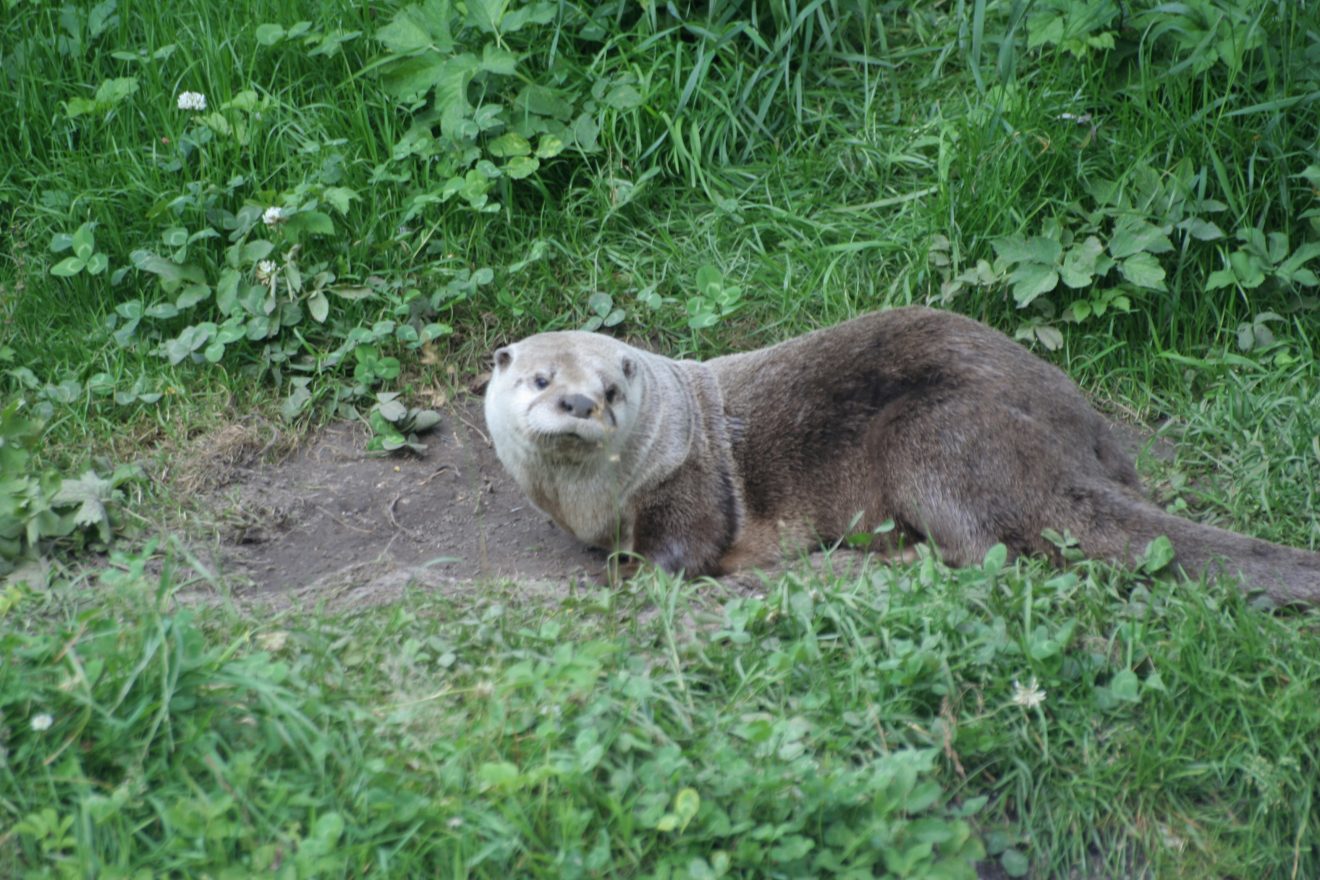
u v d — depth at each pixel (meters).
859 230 16.17
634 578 12.02
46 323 15.09
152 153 15.95
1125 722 10.23
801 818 8.69
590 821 8.69
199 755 8.77
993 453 12.11
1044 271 15.02
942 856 8.97
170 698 8.91
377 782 8.79
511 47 16.88
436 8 16.31
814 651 10.22
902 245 15.84
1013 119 15.87
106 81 16.17
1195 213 15.33
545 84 16.72
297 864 8.14
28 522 12.23
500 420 12.71
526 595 11.52
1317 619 11.26
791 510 13.10
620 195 16.27
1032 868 9.61
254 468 14.23
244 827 8.39
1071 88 16.42
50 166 16.36
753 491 13.19
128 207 15.70
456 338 15.57
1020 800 9.77
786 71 17.14
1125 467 12.89
